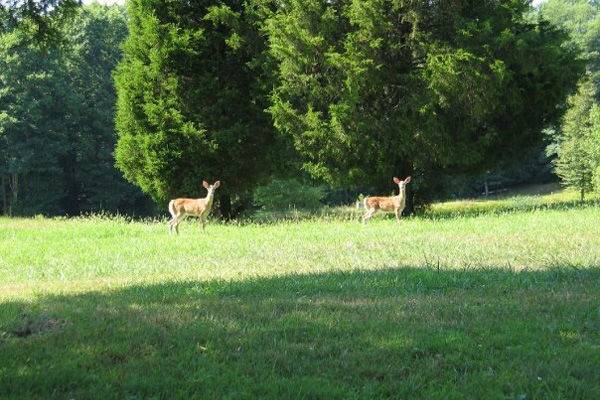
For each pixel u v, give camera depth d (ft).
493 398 13.94
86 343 18.61
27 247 49.62
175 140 76.69
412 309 22.38
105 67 160.45
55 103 147.13
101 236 56.95
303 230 54.90
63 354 17.54
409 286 27.22
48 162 146.61
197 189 78.79
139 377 15.56
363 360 16.69
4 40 57.26
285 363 16.55
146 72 77.66
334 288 27.27
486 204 127.24
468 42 64.49
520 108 70.23
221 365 16.35
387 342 18.10
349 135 66.69
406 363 16.40
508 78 65.05
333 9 70.33
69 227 64.34
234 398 14.15
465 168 78.54
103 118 153.89
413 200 81.20
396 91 69.97
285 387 14.70
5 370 16.06
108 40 161.89
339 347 17.85
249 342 18.40
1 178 155.74
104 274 36.35
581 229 45.98
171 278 32.63
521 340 18.16
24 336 19.83
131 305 24.09
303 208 114.32
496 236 44.73
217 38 78.59
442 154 68.39
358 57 66.08
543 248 38.22
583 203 70.85
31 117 140.36
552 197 167.63
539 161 206.08
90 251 46.16
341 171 71.20
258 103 78.18
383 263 35.32
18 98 140.77
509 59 65.92
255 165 82.74
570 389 14.43
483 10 69.10
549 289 25.55
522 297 24.02
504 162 80.33
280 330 19.62
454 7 66.03
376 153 70.03
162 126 76.07
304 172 79.15
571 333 18.74
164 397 14.40
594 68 198.70
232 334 19.34
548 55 66.95
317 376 15.60
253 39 76.79
